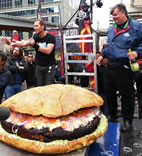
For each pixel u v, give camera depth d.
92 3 4.52
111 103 2.74
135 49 2.28
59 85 1.85
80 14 4.24
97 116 1.74
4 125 1.61
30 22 27.03
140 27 2.23
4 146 1.54
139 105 3.85
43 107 1.50
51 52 3.24
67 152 1.43
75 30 5.46
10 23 24.61
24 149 1.42
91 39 3.69
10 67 4.37
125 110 2.45
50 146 1.38
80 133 1.49
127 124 2.37
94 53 3.43
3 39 2.84
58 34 5.56
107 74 2.56
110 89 2.62
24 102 1.57
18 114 1.61
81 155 1.43
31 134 1.45
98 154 1.67
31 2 62.78
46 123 1.48
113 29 2.42
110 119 2.77
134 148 1.89
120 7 2.23
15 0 65.12
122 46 2.29
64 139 1.45
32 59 4.75
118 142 1.88
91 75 3.62
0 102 3.56
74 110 1.50
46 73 3.30
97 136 1.58
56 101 1.54
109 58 2.43
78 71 3.76
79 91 1.75
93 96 1.77
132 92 2.44
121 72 2.37
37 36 3.33
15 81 4.50
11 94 4.53
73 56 3.72
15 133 1.53
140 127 2.43
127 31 2.26
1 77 3.33
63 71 4.65
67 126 1.48
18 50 4.48
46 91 1.69
